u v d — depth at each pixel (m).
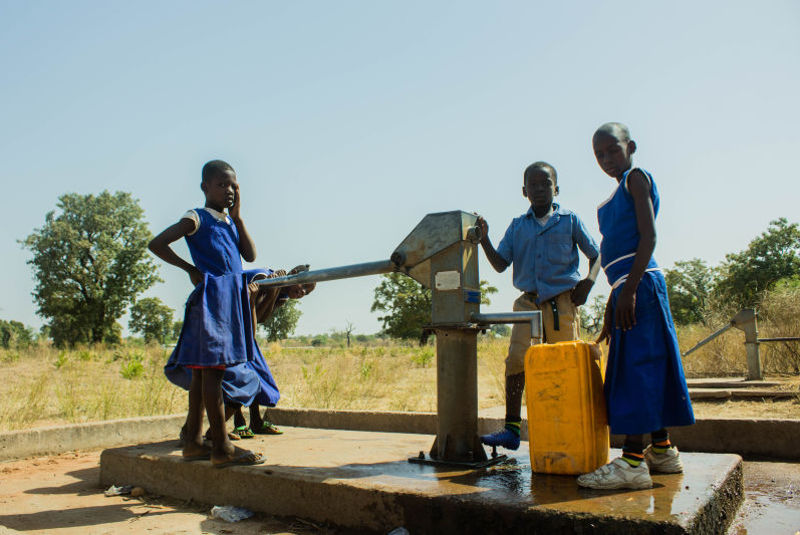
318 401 7.95
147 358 18.61
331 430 4.68
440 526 2.39
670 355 2.51
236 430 4.18
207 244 3.29
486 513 2.29
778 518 2.61
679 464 2.67
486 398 8.07
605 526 2.07
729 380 8.26
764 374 9.55
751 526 2.50
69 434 4.85
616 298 2.66
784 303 11.67
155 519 2.91
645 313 2.54
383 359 19.20
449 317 3.01
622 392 2.51
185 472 3.26
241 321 3.21
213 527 2.76
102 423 5.04
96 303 53.94
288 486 2.84
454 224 2.98
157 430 5.33
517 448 3.25
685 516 2.04
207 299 3.12
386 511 2.54
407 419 5.28
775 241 44.69
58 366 15.21
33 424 6.25
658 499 2.25
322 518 2.72
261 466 3.09
